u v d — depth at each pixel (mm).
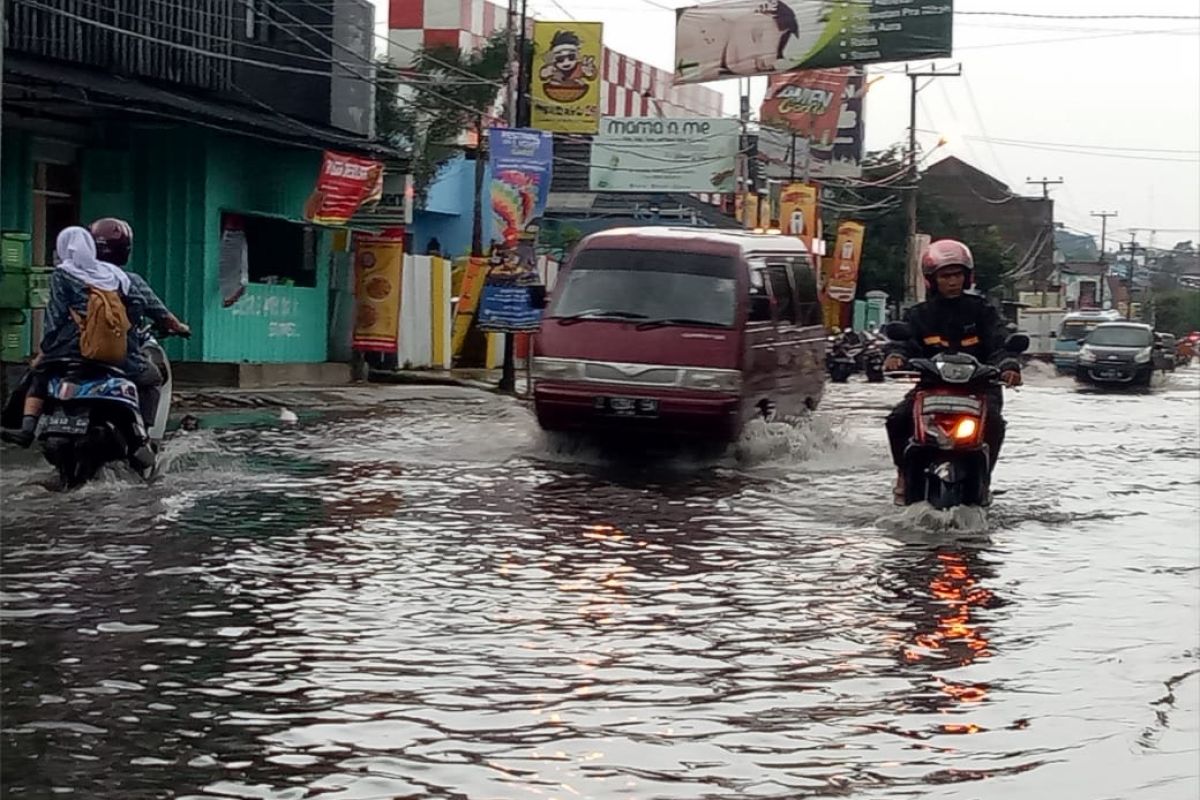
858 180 54500
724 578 8945
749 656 7062
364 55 26609
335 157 23406
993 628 7840
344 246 27391
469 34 39125
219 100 23125
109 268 11289
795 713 6137
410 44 38688
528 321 26828
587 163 46000
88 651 6773
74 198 22719
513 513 11273
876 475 14320
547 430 15125
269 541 9656
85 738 5539
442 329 32188
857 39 34781
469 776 5227
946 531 11070
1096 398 34719
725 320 14875
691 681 6578
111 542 9438
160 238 23062
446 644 7086
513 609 7891
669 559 9531
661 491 12812
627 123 44469
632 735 5766
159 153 22984
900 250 65625
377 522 10609
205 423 17875
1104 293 111875
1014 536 11000
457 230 41438
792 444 15555
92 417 11180
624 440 15086
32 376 11219
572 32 31797
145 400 11703
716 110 59000
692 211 45312
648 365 14609
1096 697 6531
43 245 22062
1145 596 8805
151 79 21656
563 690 6363
